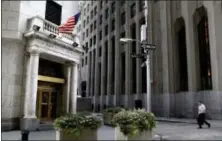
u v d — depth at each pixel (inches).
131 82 1224.8
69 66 674.8
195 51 841.5
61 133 297.6
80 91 2005.4
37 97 590.9
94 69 1803.6
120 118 309.7
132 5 1304.1
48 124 560.1
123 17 1422.2
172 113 912.9
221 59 713.6
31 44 527.5
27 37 534.9
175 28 965.8
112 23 1551.4
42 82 611.5
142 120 304.8
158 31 1042.1
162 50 986.1
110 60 1498.5
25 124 489.4
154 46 660.1
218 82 714.8
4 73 499.5
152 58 1033.5
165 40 971.9
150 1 1107.3
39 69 606.2
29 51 530.0
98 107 1610.5
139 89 1125.1
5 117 483.5
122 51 1359.5
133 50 1253.1
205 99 773.9
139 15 1197.1
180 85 935.7
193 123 660.7
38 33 528.1
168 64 949.2
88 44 1998.0
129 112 325.4
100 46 1729.8
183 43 943.0
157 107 983.6
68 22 613.0
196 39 849.5
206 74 814.5
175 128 520.4
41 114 600.4
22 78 529.3
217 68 716.7
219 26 717.3
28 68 537.0
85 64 1999.3
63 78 675.4
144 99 1072.8
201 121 519.5
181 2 917.2
